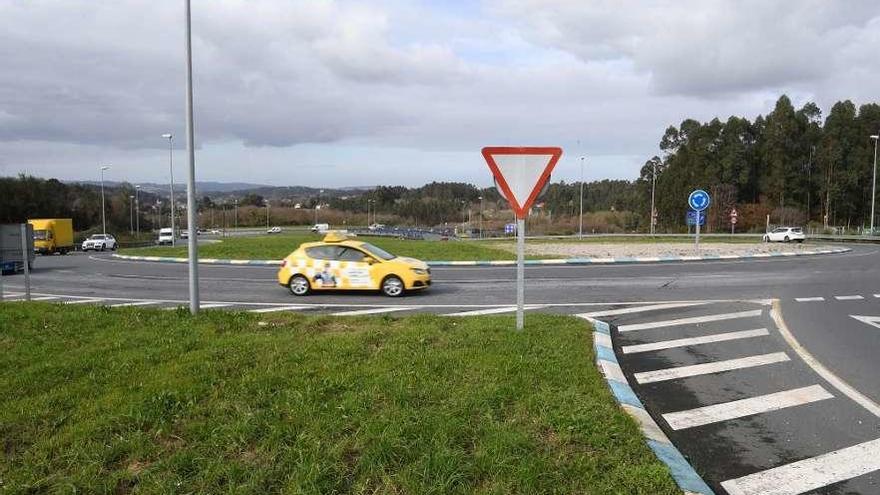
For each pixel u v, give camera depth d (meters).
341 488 3.68
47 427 4.64
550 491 3.70
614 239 62.44
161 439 4.43
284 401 5.07
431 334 7.93
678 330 9.88
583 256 27.66
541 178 8.02
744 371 7.36
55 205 83.88
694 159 88.69
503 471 3.89
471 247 31.41
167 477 3.80
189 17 9.47
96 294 15.70
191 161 9.57
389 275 14.34
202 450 4.20
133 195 106.62
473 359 6.54
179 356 6.62
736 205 84.12
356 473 3.86
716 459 4.74
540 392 5.49
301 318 9.44
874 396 6.35
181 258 28.27
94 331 8.16
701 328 10.05
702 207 27.38
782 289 15.23
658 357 8.05
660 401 6.20
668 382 6.89
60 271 23.31
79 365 6.23
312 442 4.23
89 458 4.07
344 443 4.23
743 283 16.58
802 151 84.94
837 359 7.94
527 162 7.98
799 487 4.25
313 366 6.18
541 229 96.12
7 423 4.67
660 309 12.04
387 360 6.46
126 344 7.22
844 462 4.68
